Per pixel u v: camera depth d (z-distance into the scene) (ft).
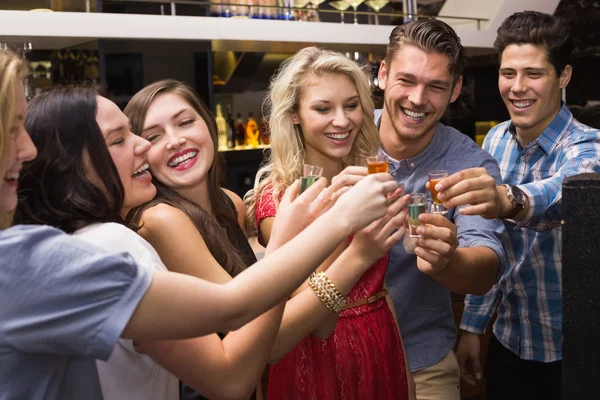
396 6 13.62
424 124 7.67
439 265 6.31
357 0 13.21
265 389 9.46
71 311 3.48
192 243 5.23
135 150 5.14
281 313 4.45
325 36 12.26
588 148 8.22
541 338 8.71
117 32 10.47
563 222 3.76
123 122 4.99
